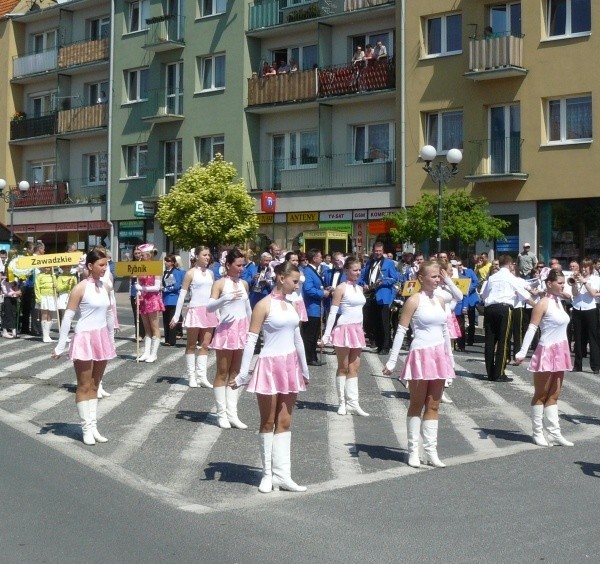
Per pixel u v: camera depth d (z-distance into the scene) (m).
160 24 39.94
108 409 12.80
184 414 12.46
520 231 29.23
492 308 15.95
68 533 6.97
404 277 21.25
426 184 31.27
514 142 29.42
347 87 33.78
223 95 37.81
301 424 11.86
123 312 33.59
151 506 7.86
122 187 42.41
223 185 34.16
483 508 7.86
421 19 31.45
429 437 9.54
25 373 16.55
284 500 8.16
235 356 11.58
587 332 17.81
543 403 10.75
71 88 45.91
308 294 17.70
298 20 35.62
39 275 22.03
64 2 45.34
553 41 28.50
